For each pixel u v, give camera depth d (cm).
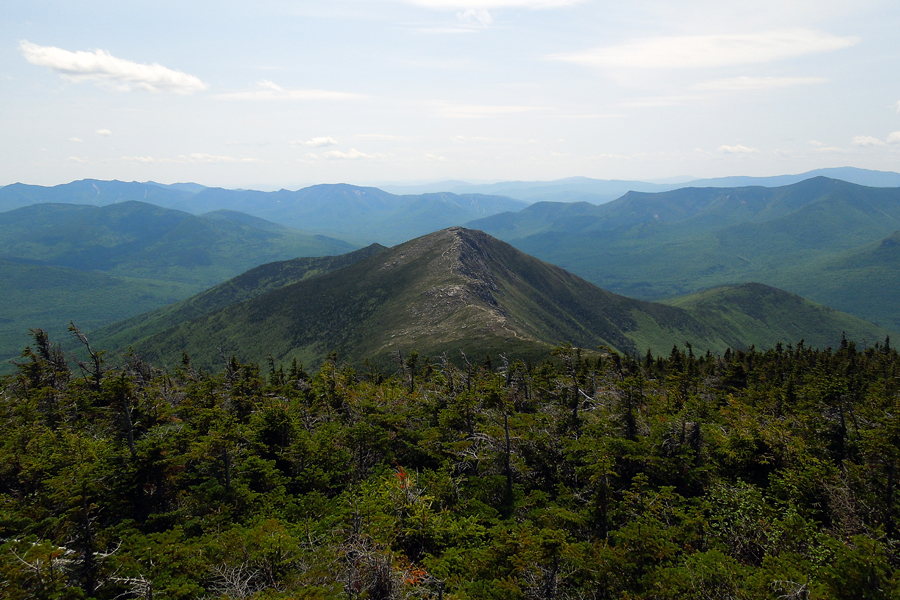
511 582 1762
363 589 1681
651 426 2808
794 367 7662
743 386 5669
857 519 1962
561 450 2819
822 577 1532
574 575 1800
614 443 2602
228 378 4922
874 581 1428
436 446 3225
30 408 4191
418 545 2194
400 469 2755
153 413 3484
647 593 1642
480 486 2675
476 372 5250
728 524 2078
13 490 2742
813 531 1908
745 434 2645
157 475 2516
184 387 5888
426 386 5484
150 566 1853
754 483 2467
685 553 1823
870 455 2086
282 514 2470
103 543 1888
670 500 2220
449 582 1795
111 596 1752
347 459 3184
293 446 3127
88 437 3531
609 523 2180
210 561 1867
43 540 1745
